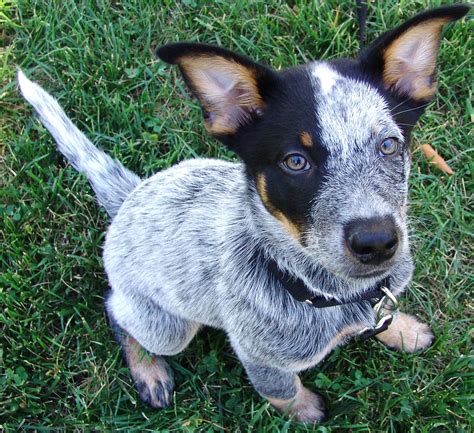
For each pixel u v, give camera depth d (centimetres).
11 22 74
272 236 48
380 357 61
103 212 67
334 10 73
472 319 62
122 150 69
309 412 58
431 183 68
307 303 50
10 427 59
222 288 52
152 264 55
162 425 59
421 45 45
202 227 53
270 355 51
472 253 65
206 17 74
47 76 73
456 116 70
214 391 61
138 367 61
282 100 44
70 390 61
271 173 45
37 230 67
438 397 58
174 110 71
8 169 69
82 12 74
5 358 61
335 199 42
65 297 65
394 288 52
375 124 43
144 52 73
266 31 72
